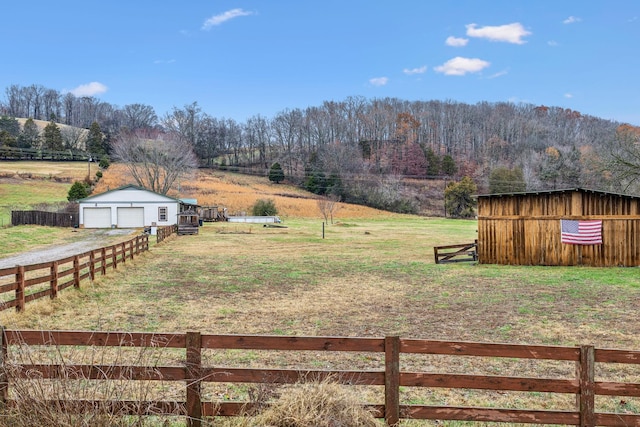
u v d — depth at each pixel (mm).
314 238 38250
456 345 4547
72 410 4148
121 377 4453
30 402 4086
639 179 27719
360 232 46031
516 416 4543
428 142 118312
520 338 8961
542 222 20734
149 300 12492
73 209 51219
